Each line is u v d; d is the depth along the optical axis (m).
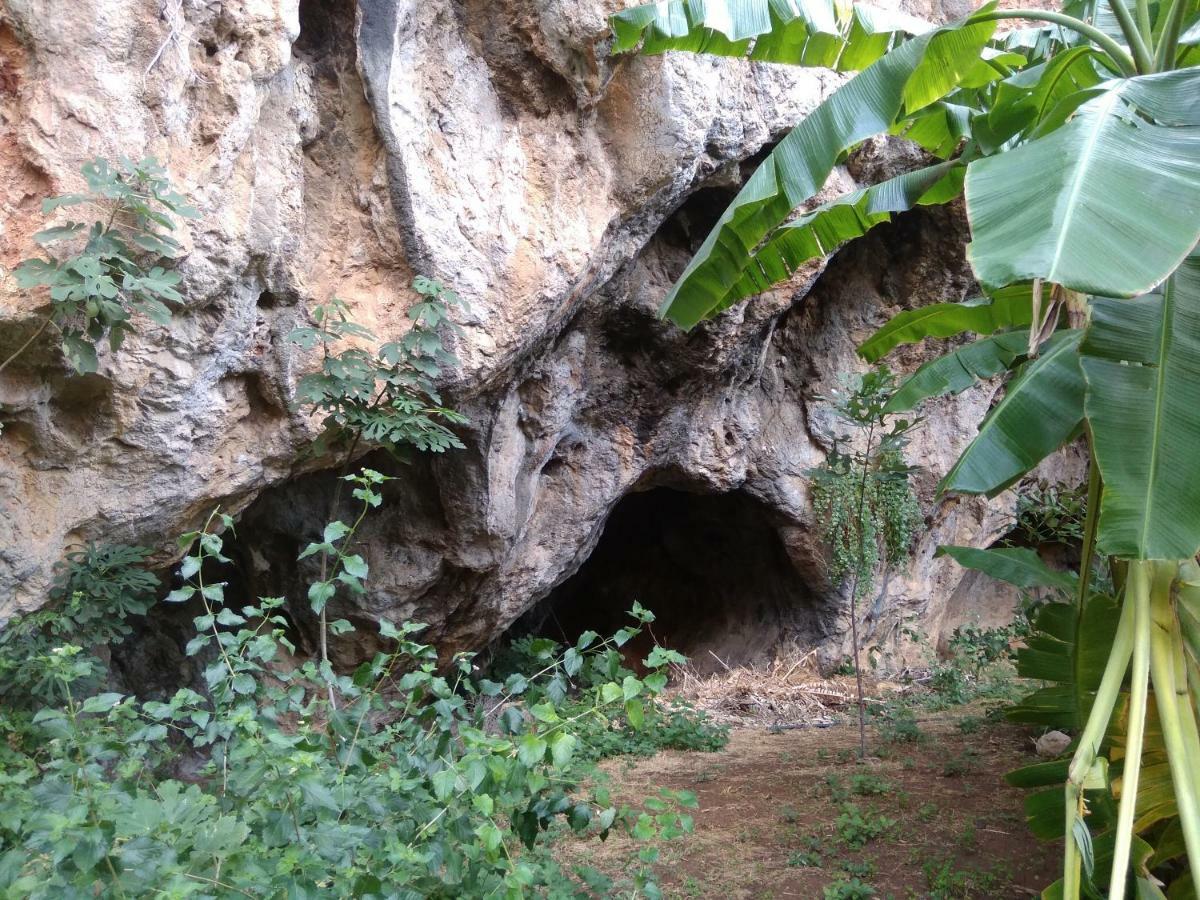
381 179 5.27
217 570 6.66
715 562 11.59
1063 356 4.45
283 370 5.09
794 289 8.01
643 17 4.71
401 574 6.86
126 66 3.93
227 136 4.34
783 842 5.50
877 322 9.81
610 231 6.38
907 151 8.23
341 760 2.79
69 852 2.05
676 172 6.27
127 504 4.65
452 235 5.52
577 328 7.16
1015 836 5.55
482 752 2.65
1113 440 3.13
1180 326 3.23
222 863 2.28
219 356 4.68
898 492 9.02
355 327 5.03
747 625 11.34
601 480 8.34
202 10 4.18
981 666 10.40
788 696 9.67
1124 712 3.81
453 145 5.57
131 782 2.68
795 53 4.93
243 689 2.80
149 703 2.77
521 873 2.56
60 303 3.67
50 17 3.76
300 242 5.04
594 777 3.29
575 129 6.07
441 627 7.59
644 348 7.94
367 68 5.08
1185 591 3.46
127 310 3.85
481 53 5.76
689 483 9.37
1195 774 3.30
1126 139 2.83
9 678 4.12
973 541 11.55
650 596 12.59
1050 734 7.45
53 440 4.28
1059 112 3.49
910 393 6.00
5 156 3.80
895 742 7.82
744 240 4.82
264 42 4.41
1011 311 5.77
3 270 3.78
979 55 4.25
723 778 6.85
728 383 8.86
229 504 5.36
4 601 4.20
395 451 5.23
